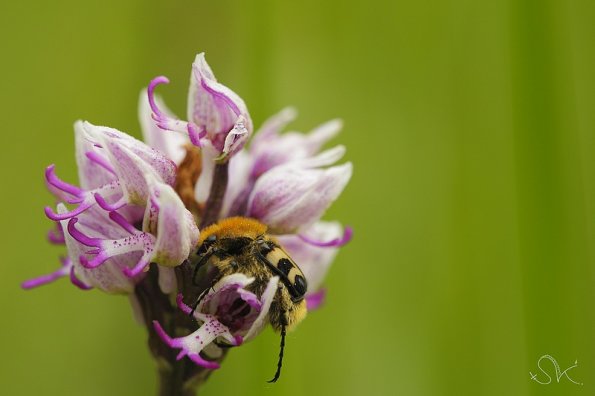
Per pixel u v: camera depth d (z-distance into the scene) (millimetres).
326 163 232
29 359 282
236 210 229
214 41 277
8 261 286
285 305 218
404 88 290
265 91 255
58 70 289
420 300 278
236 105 220
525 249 233
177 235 215
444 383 271
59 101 289
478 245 272
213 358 223
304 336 276
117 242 217
